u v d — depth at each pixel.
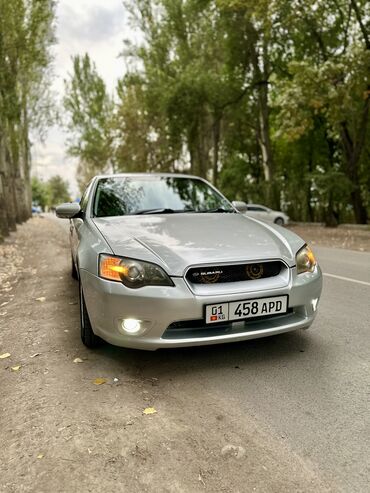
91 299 2.79
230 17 20.34
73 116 36.44
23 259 8.91
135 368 2.83
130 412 2.26
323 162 24.55
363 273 6.38
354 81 13.34
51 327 3.82
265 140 23.58
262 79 22.61
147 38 24.86
